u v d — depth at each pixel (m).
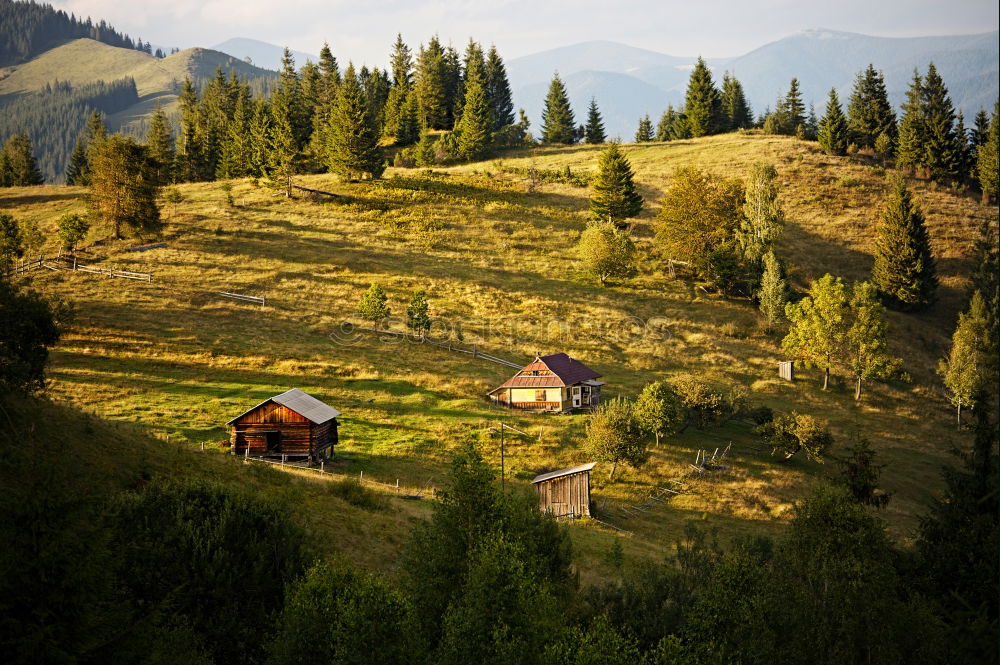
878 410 63.47
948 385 61.62
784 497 45.94
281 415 42.88
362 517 31.34
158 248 82.19
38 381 26.47
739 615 16.53
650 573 24.41
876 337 65.75
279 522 23.36
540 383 57.56
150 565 19.67
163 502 22.42
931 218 101.44
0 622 12.77
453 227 99.94
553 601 17.88
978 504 18.09
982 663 12.72
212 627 19.44
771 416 57.81
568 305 80.19
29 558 13.20
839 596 16.23
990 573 16.84
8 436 22.95
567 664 16.25
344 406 52.72
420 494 39.41
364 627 16.55
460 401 56.00
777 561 19.03
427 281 82.25
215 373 54.75
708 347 73.44
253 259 82.50
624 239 86.94
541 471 46.69
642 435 47.72
